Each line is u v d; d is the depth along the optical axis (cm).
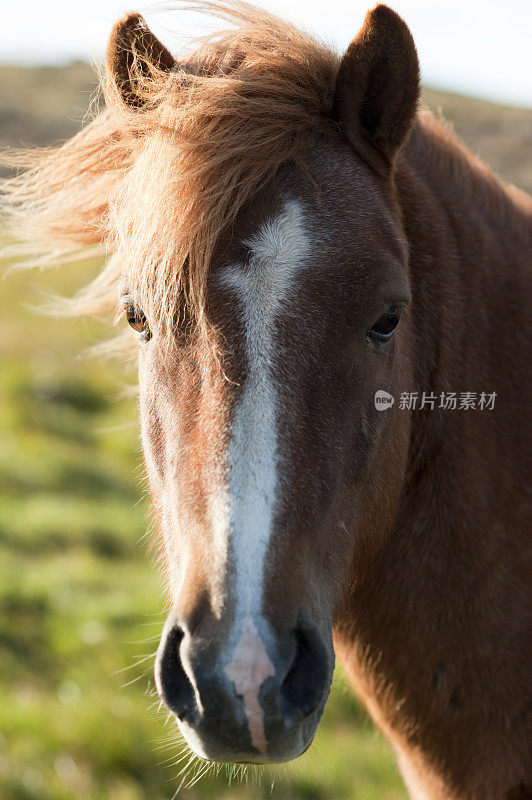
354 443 356
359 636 462
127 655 877
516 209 494
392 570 444
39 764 712
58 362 2084
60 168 434
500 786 432
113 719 758
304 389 330
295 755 309
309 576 321
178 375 344
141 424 396
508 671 425
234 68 383
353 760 753
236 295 334
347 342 342
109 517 1259
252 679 288
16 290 2952
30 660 870
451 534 434
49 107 5469
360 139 389
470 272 454
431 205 450
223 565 304
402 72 385
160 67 400
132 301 372
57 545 1153
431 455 440
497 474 434
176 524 340
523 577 428
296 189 354
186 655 299
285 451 321
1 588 997
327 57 396
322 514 331
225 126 350
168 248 336
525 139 3738
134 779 704
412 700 449
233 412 323
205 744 300
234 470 316
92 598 1002
